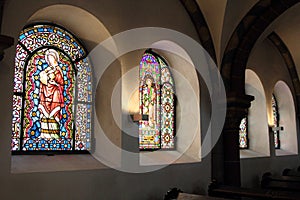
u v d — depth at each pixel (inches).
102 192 196.7
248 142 382.0
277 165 378.3
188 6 269.1
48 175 174.4
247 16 282.8
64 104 216.7
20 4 170.9
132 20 225.3
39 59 208.4
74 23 215.2
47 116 207.6
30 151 196.5
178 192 218.2
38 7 178.5
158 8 245.4
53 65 214.5
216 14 275.3
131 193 211.9
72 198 182.5
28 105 200.1
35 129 201.3
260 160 353.1
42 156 198.1
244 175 327.0
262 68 370.0
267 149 366.6
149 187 223.5
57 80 215.3
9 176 160.1
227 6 269.7
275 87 420.5
